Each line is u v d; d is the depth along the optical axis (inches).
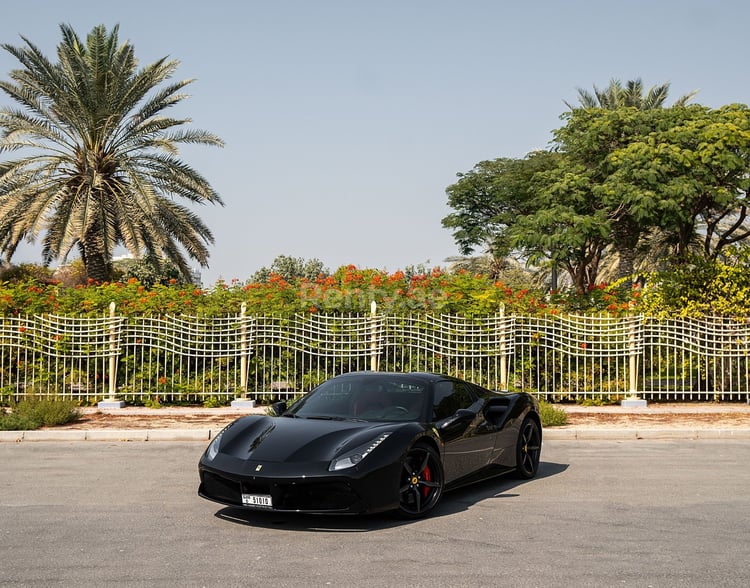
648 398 676.7
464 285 677.9
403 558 223.9
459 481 304.7
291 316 647.1
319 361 639.8
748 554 227.6
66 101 1090.7
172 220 1178.6
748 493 323.3
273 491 252.5
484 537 248.4
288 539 246.7
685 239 902.4
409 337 644.1
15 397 622.8
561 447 465.7
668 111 964.0
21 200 1075.9
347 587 197.0
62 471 378.3
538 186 1115.3
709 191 814.5
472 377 645.3
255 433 285.3
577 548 234.5
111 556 226.5
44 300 657.0
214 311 645.3
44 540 245.1
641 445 475.2
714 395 665.0
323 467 253.4
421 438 281.0
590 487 337.1
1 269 1309.1
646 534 251.8
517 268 2194.9
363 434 270.2
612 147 984.3
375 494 256.2
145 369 639.8
